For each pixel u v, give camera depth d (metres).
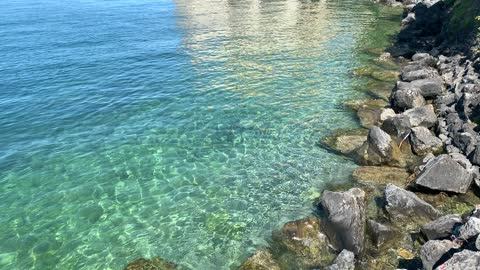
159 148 23.89
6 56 44.69
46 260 15.48
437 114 24.80
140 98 32.06
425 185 17.34
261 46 48.50
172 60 43.34
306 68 38.25
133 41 53.19
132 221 17.59
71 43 51.34
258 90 32.81
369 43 47.62
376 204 17.42
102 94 33.19
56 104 31.08
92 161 22.61
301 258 14.58
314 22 64.31
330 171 20.56
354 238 14.22
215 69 39.38
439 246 12.51
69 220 17.77
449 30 40.44
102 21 70.06
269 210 17.86
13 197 19.45
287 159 22.02
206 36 56.19
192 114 28.58
